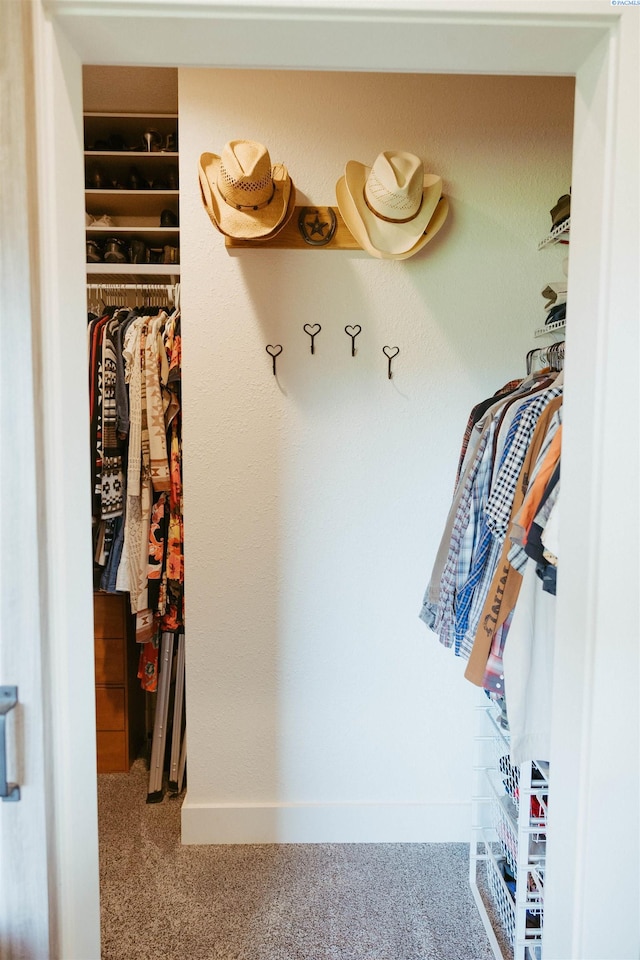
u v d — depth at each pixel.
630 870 0.92
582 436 0.92
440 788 2.06
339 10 0.81
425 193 1.78
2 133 0.80
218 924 1.68
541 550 1.11
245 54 0.91
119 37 0.87
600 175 0.87
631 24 0.82
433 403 1.96
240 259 1.90
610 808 0.91
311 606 2.01
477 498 1.52
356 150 1.87
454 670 2.03
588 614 0.90
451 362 1.95
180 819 2.16
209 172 1.76
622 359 0.86
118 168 2.48
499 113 1.87
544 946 1.04
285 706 2.03
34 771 0.85
